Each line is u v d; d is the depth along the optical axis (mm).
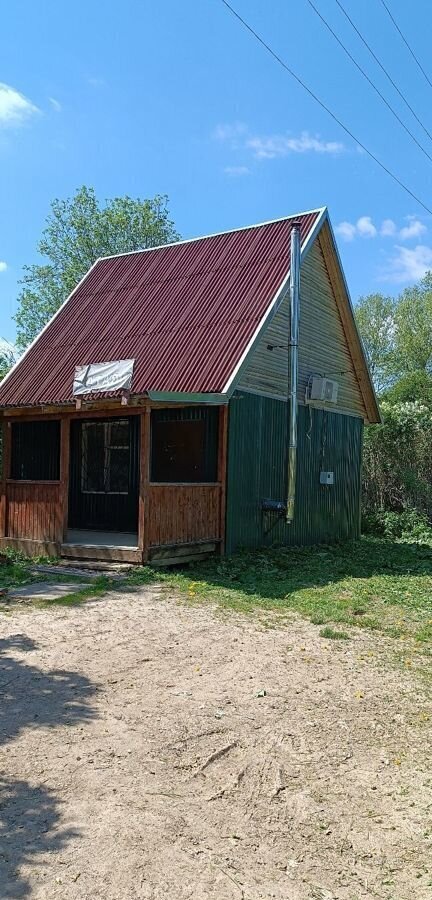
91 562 10211
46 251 33469
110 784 3684
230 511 11391
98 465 13141
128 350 12453
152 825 3307
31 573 9773
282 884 2928
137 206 34281
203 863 3035
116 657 5863
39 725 4418
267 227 14359
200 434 11680
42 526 11023
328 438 15086
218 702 4918
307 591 8945
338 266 14734
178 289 13773
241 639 6566
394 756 4203
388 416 19859
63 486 10797
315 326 14430
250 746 4234
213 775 3848
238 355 10938
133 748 4133
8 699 4855
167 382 10961
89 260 33406
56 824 3283
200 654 6035
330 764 4062
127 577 9344
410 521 18109
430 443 19922
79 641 6316
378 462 20234
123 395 9516
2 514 11656
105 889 2832
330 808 3566
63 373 12789
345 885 2953
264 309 11859
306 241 13203
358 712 4867
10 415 11734
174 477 11969
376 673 5730
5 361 20516
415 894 2912
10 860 2996
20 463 14039
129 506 12664
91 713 4633
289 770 3959
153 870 2965
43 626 6824
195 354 11414
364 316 39750
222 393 10227
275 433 12867
